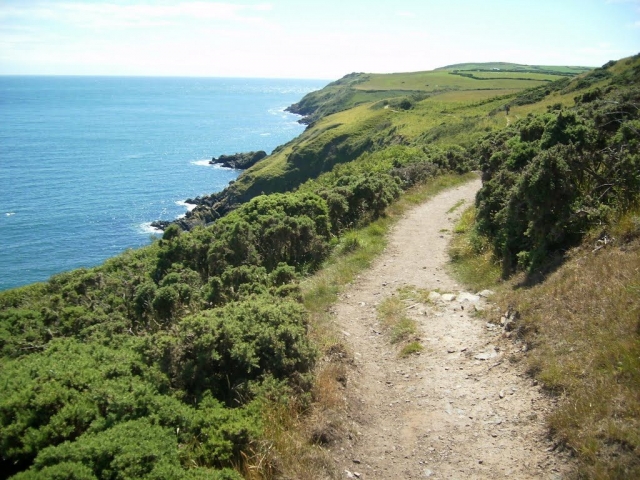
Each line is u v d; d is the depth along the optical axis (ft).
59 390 18.02
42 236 154.51
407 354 26.73
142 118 528.22
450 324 29.68
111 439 15.30
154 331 30.37
